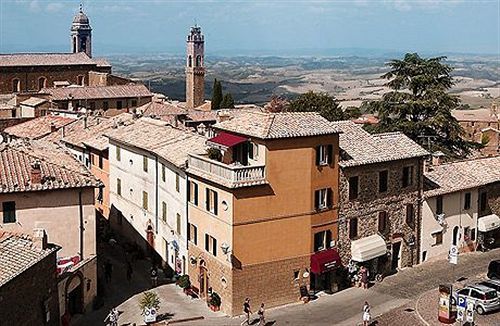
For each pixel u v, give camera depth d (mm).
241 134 56531
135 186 72812
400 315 53938
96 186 54250
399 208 64875
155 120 83688
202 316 54250
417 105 89562
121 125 81125
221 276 55344
